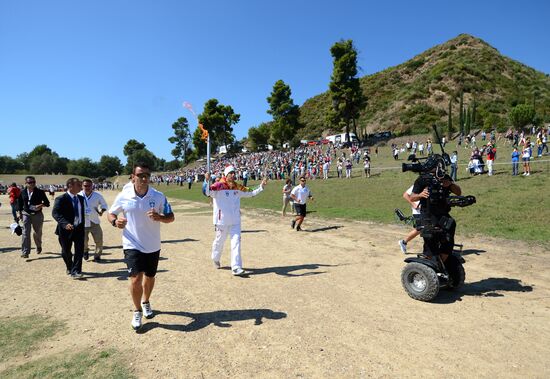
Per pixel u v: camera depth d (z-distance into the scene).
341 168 30.83
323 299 5.21
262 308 4.91
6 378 3.31
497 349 3.67
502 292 5.30
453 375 3.21
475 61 104.69
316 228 11.66
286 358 3.57
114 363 3.54
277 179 38.56
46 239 11.11
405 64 121.62
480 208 12.77
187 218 15.94
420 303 4.98
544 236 8.73
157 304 5.14
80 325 4.48
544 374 3.22
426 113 84.38
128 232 4.34
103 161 131.00
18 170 131.38
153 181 71.69
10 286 6.15
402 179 24.23
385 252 8.02
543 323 4.26
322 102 121.88
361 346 3.79
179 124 105.75
